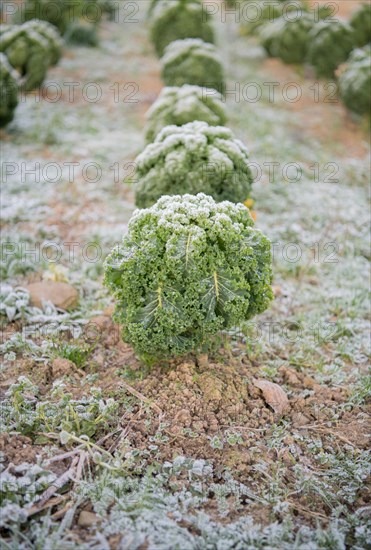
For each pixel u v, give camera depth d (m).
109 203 6.99
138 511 3.01
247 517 3.08
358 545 3.00
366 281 5.73
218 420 3.77
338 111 10.37
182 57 9.20
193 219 3.69
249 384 4.09
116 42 14.26
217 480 3.38
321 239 6.45
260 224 6.61
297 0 15.66
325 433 3.81
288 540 2.99
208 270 3.64
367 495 3.35
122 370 4.16
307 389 4.22
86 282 5.35
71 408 3.55
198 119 6.16
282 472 3.44
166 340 3.73
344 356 4.66
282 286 5.58
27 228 6.27
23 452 3.36
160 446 3.53
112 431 3.61
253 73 12.25
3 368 4.12
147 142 6.34
